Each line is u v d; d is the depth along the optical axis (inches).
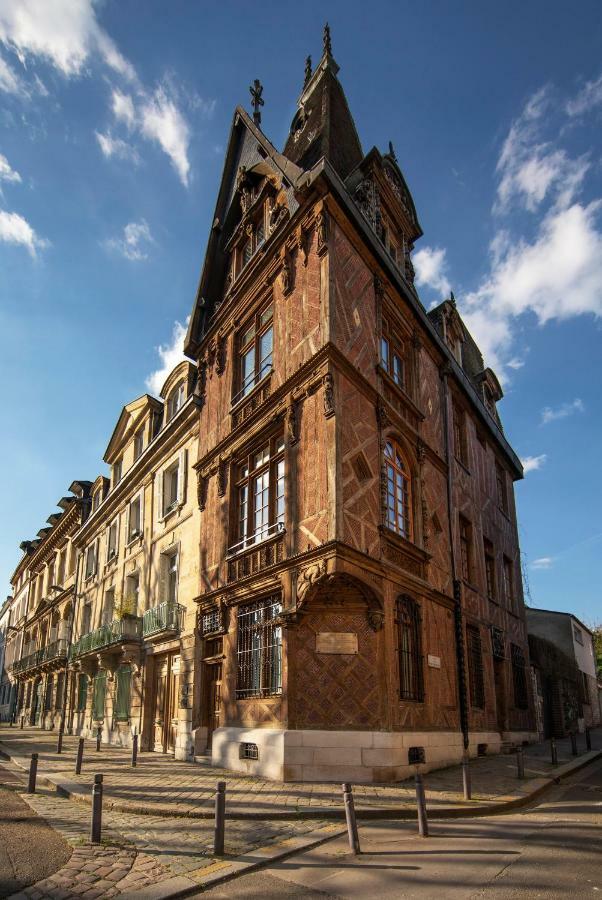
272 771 401.1
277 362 521.3
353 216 516.4
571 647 1043.3
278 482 500.7
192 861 229.6
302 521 441.4
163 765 499.5
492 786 380.8
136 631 720.3
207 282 697.6
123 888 201.6
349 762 390.0
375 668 414.3
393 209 634.2
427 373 628.4
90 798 350.3
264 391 533.6
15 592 1892.2
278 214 578.9
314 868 224.5
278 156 581.0
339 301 480.4
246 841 256.1
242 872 219.6
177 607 625.6
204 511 604.4
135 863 227.6
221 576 540.1
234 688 483.2
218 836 239.8
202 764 500.4
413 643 477.4
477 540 676.1
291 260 531.5
